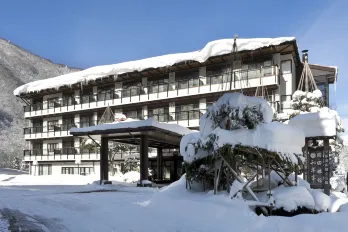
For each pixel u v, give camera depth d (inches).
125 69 1168.2
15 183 791.1
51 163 1428.4
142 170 601.3
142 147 603.2
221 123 316.2
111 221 242.2
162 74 1181.7
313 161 362.0
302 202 272.1
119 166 1092.5
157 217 250.8
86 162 1326.3
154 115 1174.3
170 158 1037.2
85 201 339.9
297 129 305.6
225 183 327.6
